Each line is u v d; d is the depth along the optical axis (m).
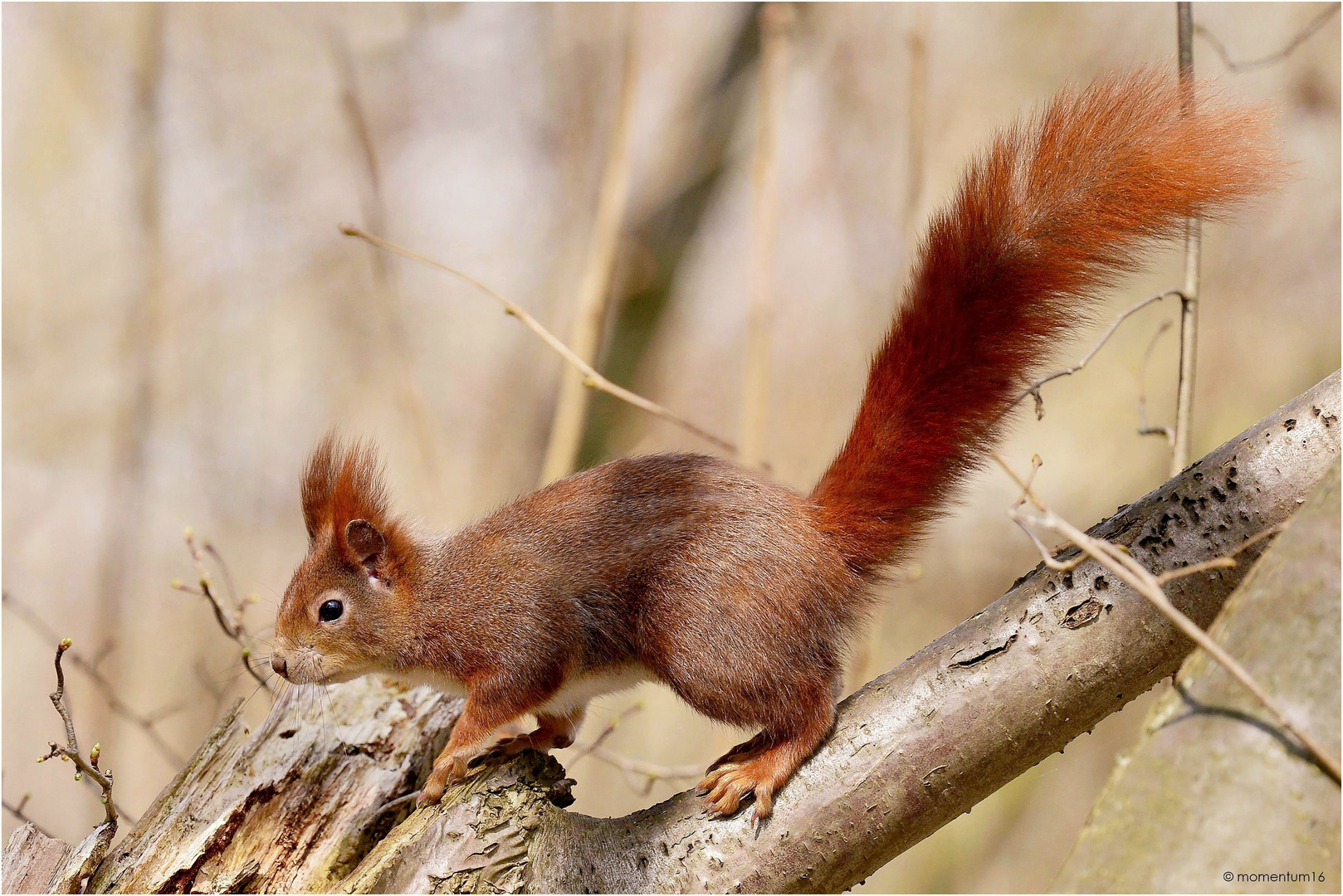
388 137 17.59
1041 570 5.74
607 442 15.02
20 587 18.47
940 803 5.47
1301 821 3.98
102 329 19.16
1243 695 4.25
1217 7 15.30
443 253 18.05
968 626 5.71
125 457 16.77
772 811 5.63
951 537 15.80
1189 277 7.27
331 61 17.38
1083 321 6.29
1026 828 16.06
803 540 6.34
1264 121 5.90
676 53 16.58
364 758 7.07
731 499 6.55
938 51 16.16
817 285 17.78
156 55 17.12
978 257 6.35
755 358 10.54
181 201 18.22
